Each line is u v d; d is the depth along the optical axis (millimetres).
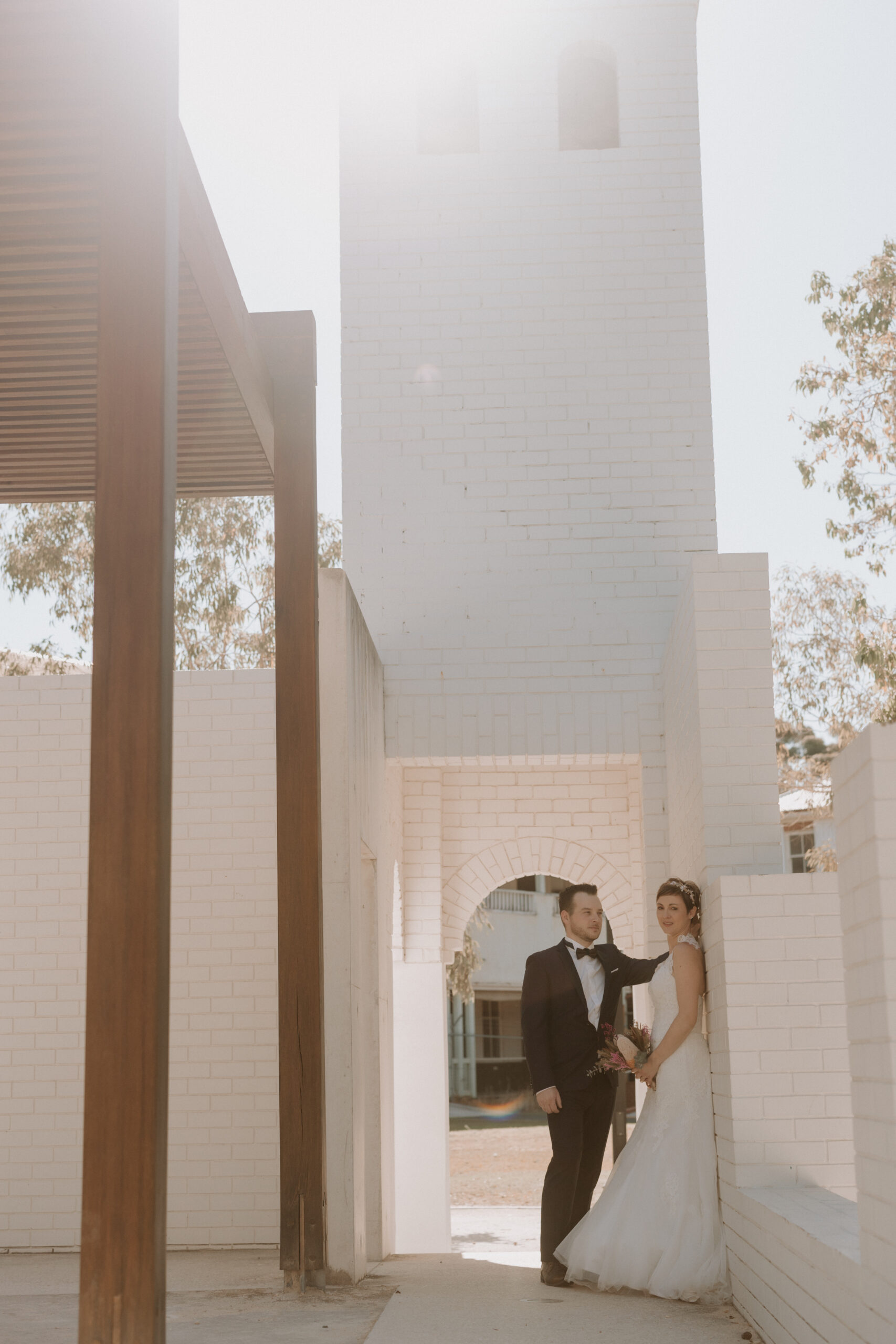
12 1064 8156
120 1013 3117
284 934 5906
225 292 4918
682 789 7348
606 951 6441
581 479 8820
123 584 3270
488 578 8750
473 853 10758
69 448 6480
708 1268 5523
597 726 8531
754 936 5395
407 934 10227
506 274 9078
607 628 8648
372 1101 7703
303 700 5977
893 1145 3031
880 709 16250
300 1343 4672
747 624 6410
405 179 9227
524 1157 19266
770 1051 5312
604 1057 6074
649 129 9195
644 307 9000
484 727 8570
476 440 8906
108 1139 3076
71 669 17828
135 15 3484
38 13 3611
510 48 9359
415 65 9359
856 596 15234
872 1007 3188
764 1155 5242
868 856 3189
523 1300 5625
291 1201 5922
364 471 8914
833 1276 3646
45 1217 7973
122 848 3174
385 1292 5914
